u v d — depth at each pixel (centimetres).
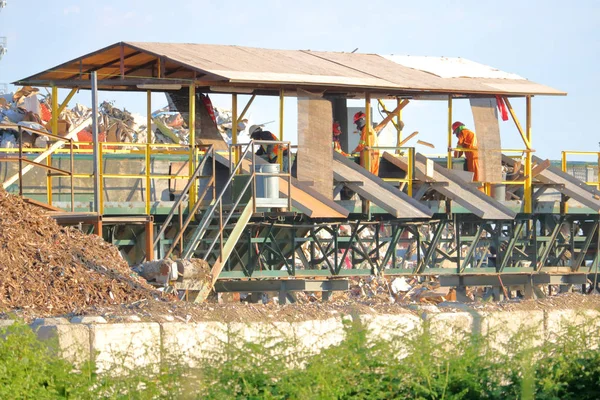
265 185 4412
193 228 4675
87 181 4594
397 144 6050
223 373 2066
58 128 5250
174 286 3562
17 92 7175
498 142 5528
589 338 2520
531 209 5612
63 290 2972
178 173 4766
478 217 5456
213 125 5269
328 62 5391
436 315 2634
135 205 4469
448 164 5450
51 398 1980
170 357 2148
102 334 2216
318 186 4809
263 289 4866
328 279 4981
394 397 2116
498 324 2605
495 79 5666
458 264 5419
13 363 1984
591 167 6512
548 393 2205
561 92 5647
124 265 3338
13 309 2800
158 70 5100
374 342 2261
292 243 4950
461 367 2212
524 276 5675
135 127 7869
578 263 5934
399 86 5031
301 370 2112
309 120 4809
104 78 5325
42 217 3294
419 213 4803
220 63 4759
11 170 4441
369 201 4922
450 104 5397
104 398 2003
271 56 5278
